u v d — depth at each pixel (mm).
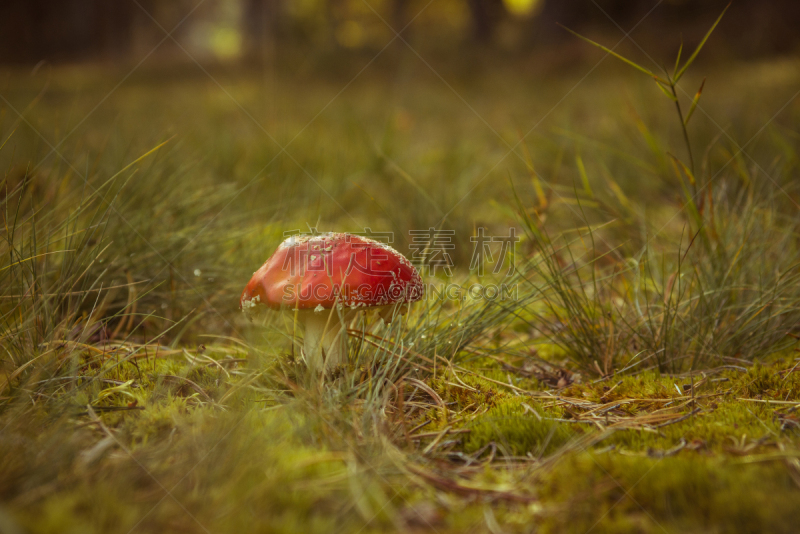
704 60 2064
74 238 554
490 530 423
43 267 545
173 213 626
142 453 448
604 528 422
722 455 457
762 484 436
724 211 632
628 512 429
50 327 515
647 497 433
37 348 506
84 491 425
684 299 574
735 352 557
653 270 621
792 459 448
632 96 1208
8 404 473
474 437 481
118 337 576
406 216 775
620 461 450
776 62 1646
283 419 475
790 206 661
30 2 4988
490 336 603
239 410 476
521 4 5414
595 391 525
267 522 418
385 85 2439
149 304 593
